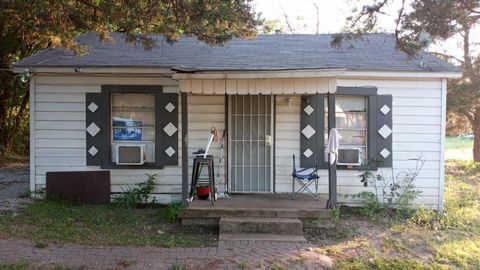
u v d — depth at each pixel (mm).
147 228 8000
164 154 10008
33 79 9875
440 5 6996
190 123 10039
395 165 9875
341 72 7988
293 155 9992
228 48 11234
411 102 9828
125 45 11094
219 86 8312
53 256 6180
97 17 8203
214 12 7289
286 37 12422
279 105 10062
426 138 9859
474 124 21094
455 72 9516
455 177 16562
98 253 6414
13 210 8773
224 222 7785
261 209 8281
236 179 10164
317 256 6594
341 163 9820
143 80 9945
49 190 9812
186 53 10656
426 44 7602
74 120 9969
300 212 8250
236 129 10148
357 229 8305
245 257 6441
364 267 6277
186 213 8227
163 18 7711
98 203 9930
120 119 10148
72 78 9922
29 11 7465
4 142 20781
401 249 7270
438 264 6660
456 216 9375
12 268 5574
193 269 5891
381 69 9523
